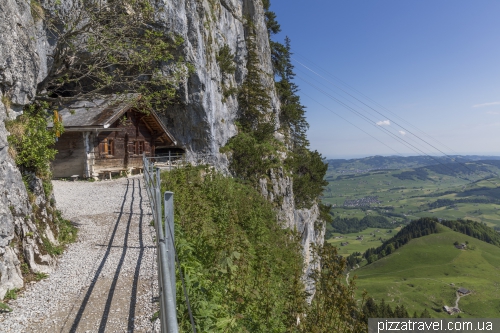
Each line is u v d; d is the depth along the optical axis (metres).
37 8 12.50
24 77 8.79
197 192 12.33
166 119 29.77
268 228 17.45
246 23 45.06
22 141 7.98
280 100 56.25
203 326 4.21
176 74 14.40
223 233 6.88
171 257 2.91
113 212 12.05
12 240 6.29
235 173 32.41
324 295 5.83
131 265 7.16
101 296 5.75
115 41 12.50
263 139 39.44
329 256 6.17
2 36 7.89
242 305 5.34
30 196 7.66
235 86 39.69
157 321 4.84
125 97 13.58
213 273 5.68
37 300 5.65
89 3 12.70
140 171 25.45
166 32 22.84
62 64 13.84
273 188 31.92
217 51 34.91
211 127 30.41
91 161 20.47
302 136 54.66
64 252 7.96
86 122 19.27
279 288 8.28
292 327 5.53
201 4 30.19
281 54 60.84
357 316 5.53
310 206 39.47
